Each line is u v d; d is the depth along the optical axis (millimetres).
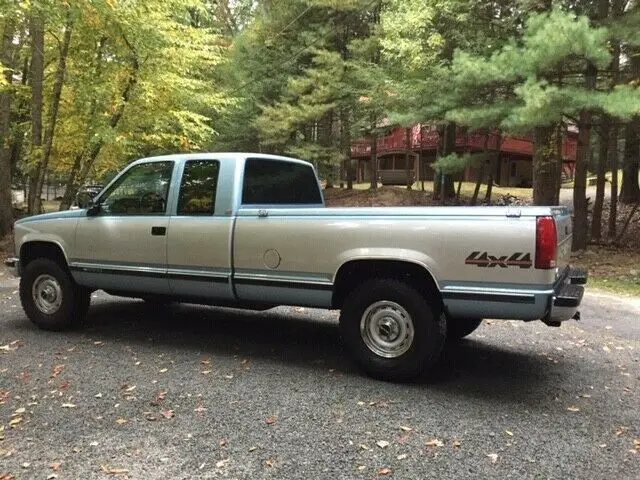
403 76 16047
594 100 9938
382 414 4004
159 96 13977
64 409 4059
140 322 6719
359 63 20875
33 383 4578
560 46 9664
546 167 13406
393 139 31375
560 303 4199
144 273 5699
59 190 36625
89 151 14523
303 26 24016
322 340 5992
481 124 11406
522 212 4180
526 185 33500
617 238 15555
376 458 3361
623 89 10188
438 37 14766
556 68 10688
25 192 24391
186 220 5457
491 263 4238
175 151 17953
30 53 14586
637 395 4500
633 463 3342
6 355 5336
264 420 3881
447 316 4871
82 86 13047
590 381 4832
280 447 3488
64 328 6305
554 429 3797
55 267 6234
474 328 5879
